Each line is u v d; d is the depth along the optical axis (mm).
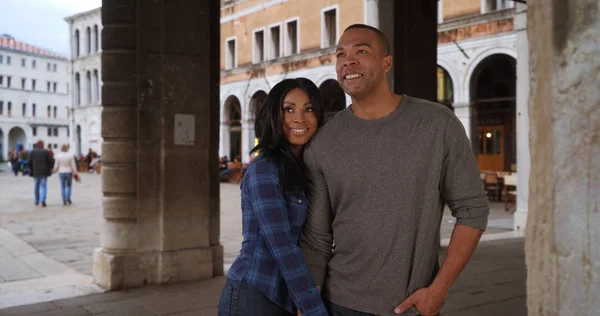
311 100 1967
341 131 1821
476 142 18781
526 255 1165
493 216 12172
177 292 5098
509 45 17297
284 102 1958
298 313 1934
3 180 26656
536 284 1124
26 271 6336
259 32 28109
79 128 45031
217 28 5887
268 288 1921
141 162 5301
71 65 45219
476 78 18797
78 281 5730
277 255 1831
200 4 5551
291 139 1966
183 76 5465
